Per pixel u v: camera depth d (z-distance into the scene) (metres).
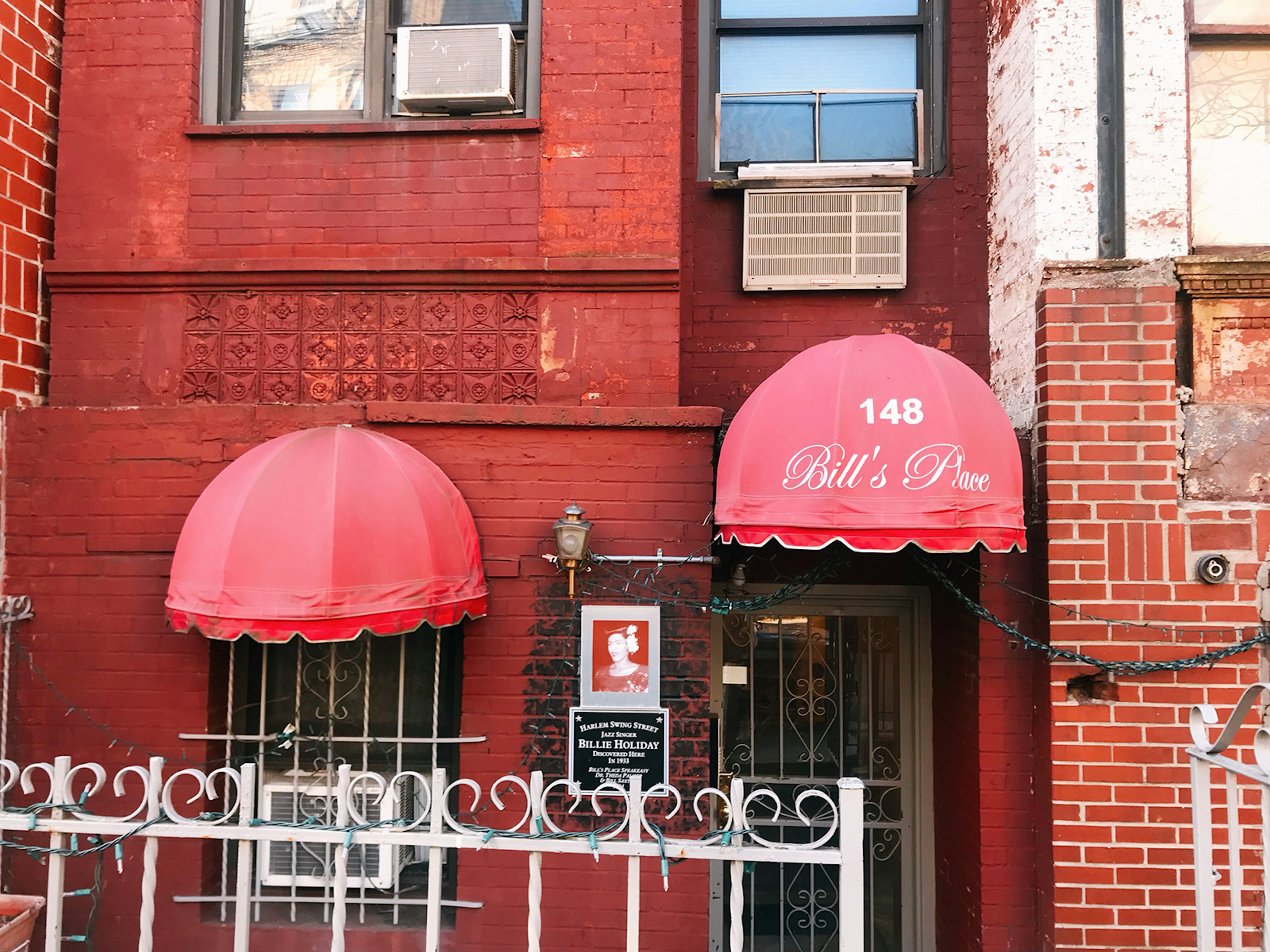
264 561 3.50
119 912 4.15
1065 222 4.10
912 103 5.07
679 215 4.40
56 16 4.66
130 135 4.53
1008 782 4.20
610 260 4.34
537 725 4.20
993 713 4.22
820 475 3.52
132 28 4.57
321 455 3.76
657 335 4.37
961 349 4.82
